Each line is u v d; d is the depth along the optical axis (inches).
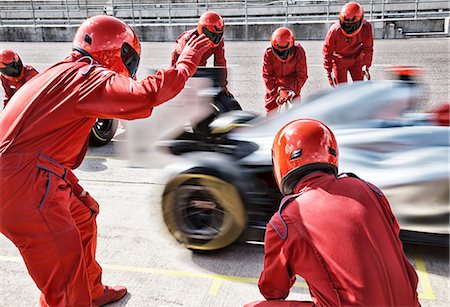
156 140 151.4
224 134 134.8
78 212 96.3
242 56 504.4
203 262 128.3
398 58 446.9
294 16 713.6
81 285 86.2
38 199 81.0
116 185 183.8
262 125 135.3
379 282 62.2
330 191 67.9
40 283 85.8
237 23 642.2
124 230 147.3
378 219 66.6
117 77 80.4
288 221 67.4
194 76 161.9
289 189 72.9
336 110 132.0
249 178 119.3
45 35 730.2
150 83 78.5
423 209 112.7
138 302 113.1
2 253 138.6
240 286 117.6
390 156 115.3
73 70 83.9
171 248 136.2
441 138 114.7
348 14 217.9
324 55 241.1
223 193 119.9
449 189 109.7
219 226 124.2
